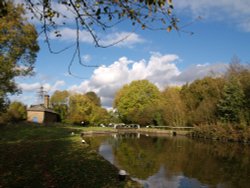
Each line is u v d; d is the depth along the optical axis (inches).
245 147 1079.6
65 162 540.1
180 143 1235.9
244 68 1601.9
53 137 1172.5
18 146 810.8
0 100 1117.1
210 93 1945.1
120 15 157.8
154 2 152.3
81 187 360.5
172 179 516.4
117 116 3198.8
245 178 528.4
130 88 2834.6
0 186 356.2
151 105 2546.8
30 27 939.3
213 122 1657.2
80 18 158.2
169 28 157.6
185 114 2112.5
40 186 360.5
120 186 372.5
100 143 1203.9
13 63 1010.7
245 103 1428.4
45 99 2620.6
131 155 823.7
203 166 648.4
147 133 2048.5
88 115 2635.3
